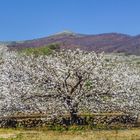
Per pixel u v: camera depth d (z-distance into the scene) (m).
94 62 43.69
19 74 45.00
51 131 37.47
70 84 43.91
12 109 43.41
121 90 44.12
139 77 50.06
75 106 42.00
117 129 39.38
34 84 43.12
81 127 39.62
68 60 43.69
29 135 34.16
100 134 34.69
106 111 46.53
